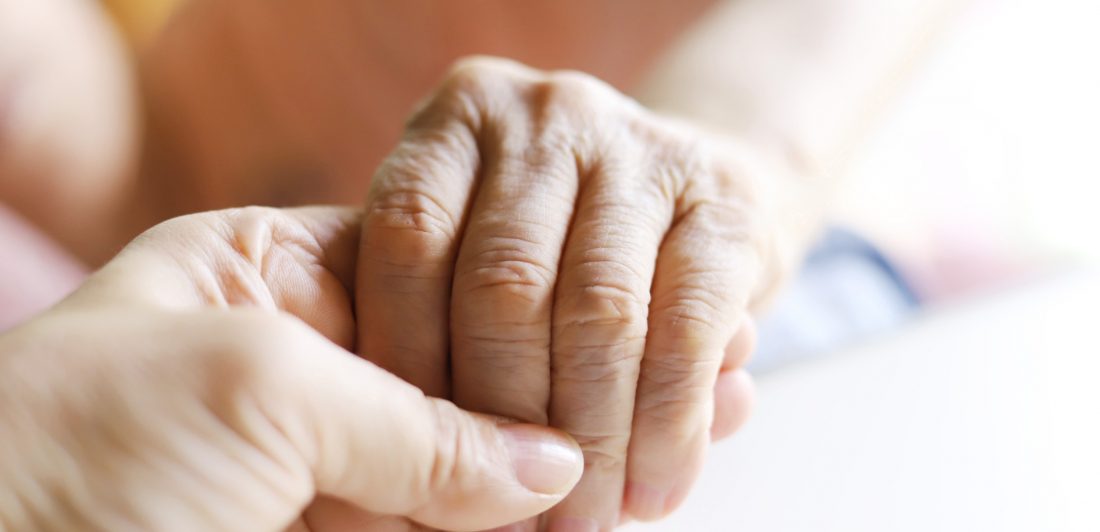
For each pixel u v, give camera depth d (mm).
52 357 253
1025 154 559
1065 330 380
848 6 438
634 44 562
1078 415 354
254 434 257
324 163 598
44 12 556
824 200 415
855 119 423
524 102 329
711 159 329
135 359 255
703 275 304
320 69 584
